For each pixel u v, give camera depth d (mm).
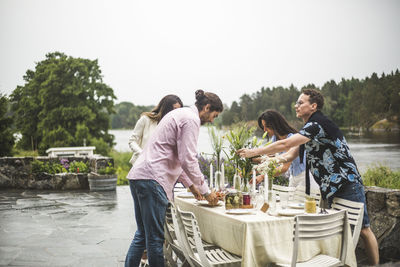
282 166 3822
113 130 53938
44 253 4066
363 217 3047
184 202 3340
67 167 9906
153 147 2824
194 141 2777
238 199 2895
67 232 5027
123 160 21219
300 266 2455
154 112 4043
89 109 32375
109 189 9047
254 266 2408
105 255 4004
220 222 2717
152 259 2795
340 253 2543
